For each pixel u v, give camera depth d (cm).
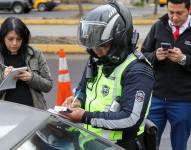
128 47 360
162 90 518
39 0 3491
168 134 744
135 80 352
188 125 527
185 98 515
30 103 476
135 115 349
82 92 392
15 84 461
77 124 348
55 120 322
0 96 469
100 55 359
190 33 503
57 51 1460
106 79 362
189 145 687
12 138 264
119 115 350
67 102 390
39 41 1562
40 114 309
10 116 288
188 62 495
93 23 350
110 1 367
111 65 358
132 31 361
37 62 485
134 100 349
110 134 361
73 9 3572
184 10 492
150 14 2709
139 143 367
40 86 477
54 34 1736
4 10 3347
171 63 507
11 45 465
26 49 478
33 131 284
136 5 3734
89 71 372
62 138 310
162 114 529
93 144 328
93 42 351
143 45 530
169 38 508
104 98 362
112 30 350
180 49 504
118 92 359
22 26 466
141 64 358
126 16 358
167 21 510
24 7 3291
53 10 3550
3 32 464
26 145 270
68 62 1305
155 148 383
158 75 516
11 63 474
